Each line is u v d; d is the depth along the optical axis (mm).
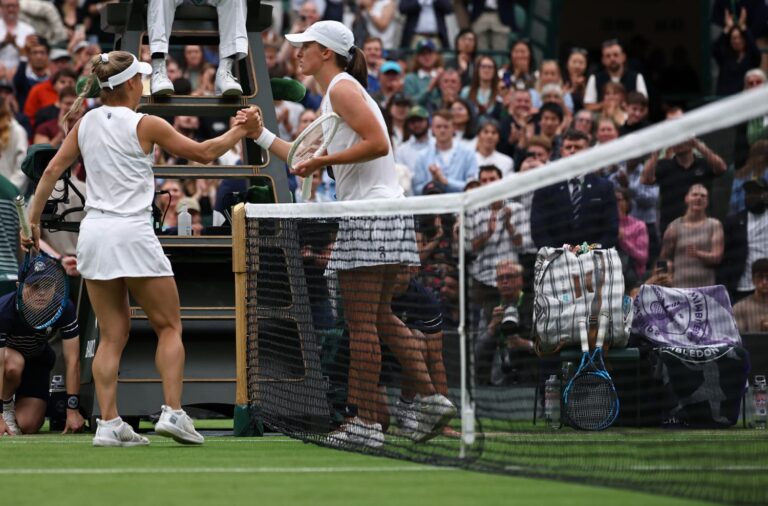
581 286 14367
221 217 15492
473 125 22953
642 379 14703
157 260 10922
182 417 11211
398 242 11078
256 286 13039
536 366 15258
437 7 27156
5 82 24938
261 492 7777
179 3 14641
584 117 22672
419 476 8711
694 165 18844
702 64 31641
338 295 11883
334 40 11461
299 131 22375
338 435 11500
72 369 14367
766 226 17578
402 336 11289
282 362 13141
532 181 8805
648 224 18828
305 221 12875
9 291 15898
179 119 23016
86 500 7383
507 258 16109
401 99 22891
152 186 11062
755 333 15773
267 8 15070
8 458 10188
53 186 11242
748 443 11508
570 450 10555
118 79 11016
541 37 29328
